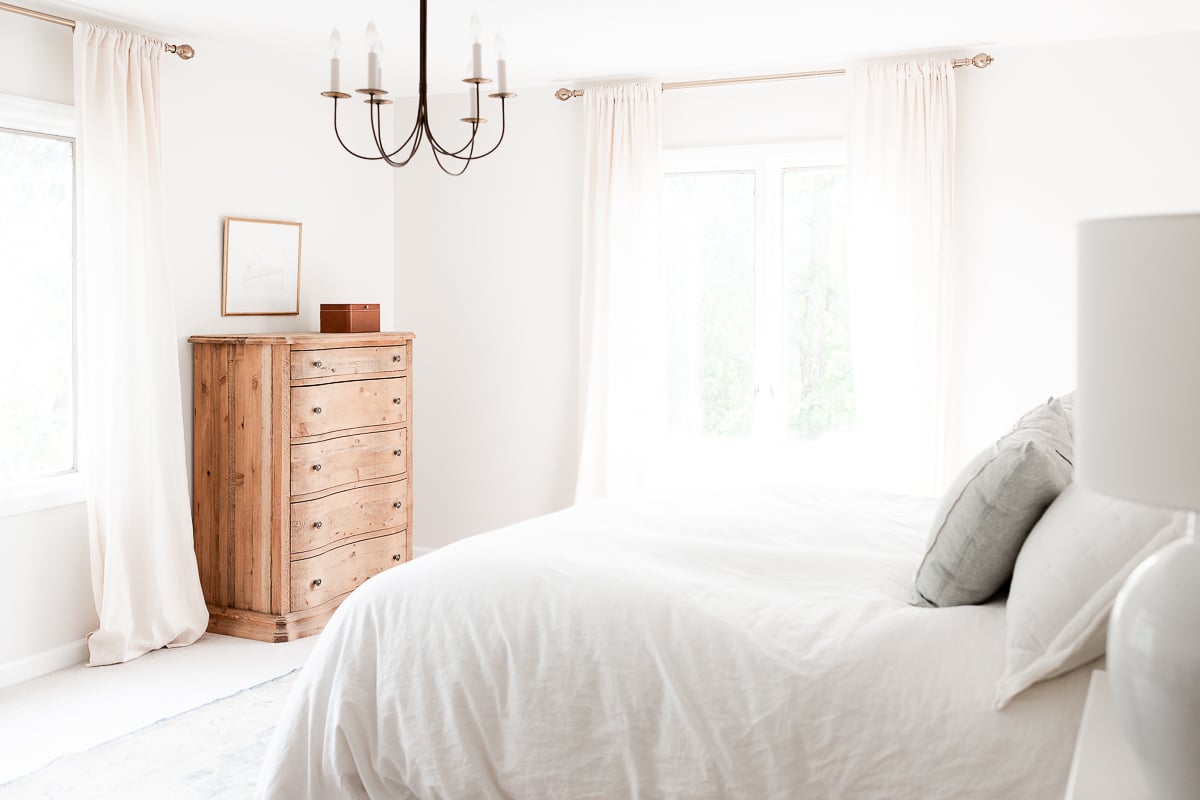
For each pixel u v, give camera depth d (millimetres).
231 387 4168
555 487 5254
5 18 3613
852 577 2391
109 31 3816
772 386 4883
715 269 4977
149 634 3982
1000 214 4395
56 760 2986
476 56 2842
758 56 4496
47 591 3814
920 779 1747
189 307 4352
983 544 2023
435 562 2436
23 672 3705
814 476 4852
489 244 5324
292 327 4922
